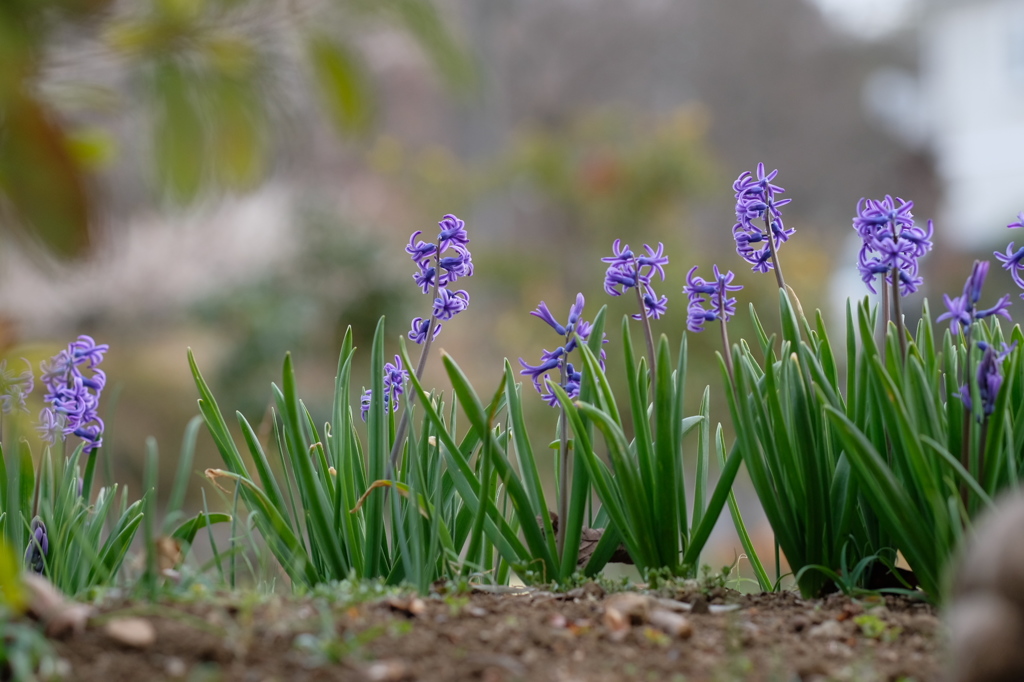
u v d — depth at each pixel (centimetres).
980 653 170
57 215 167
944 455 192
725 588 202
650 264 206
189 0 169
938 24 1853
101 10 167
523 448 208
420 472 208
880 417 201
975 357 197
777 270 206
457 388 200
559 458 213
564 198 829
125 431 595
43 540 207
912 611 196
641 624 189
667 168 791
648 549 203
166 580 193
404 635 184
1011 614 170
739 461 204
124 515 210
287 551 206
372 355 208
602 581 204
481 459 212
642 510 202
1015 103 1803
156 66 170
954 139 1855
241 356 617
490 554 213
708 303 214
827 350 205
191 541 211
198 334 684
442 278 210
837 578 200
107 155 186
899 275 202
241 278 664
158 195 170
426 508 204
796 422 200
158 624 182
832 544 201
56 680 176
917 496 198
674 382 206
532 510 207
